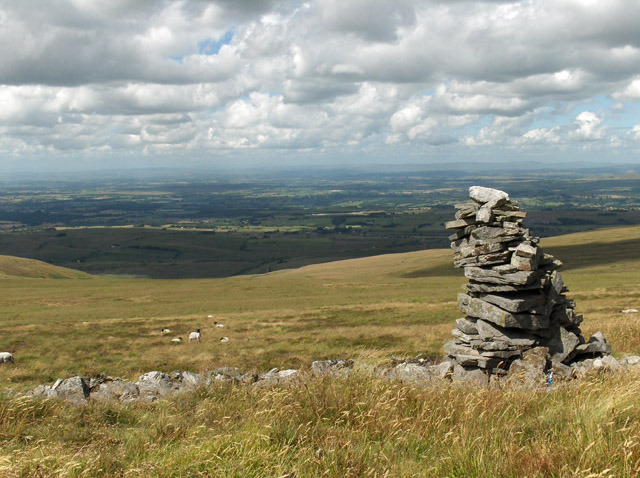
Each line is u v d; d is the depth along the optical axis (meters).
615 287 55.25
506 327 14.31
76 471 7.03
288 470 6.82
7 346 34.28
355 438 7.98
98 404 11.41
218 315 53.72
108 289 96.81
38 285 106.75
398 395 9.48
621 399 8.38
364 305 56.50
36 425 9.73
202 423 9.35
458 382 11.41
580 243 144.75
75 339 37.53
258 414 9.09
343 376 11.92
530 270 13.60
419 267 137.62
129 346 33.94
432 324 37.62
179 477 6.72
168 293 87.00
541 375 11.96
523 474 6.11
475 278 14.70
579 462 6.10
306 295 78.62
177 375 15.73
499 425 8.07
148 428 9.38
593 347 14.77
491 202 14.64
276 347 30.56
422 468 6.80
